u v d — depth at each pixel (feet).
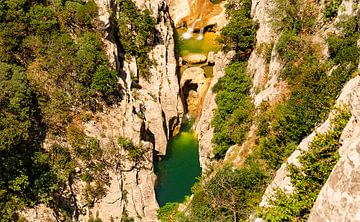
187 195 197.16
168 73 238.89
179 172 211.61
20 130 156.66
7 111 156.87
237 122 186.70
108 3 218.18
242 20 216.54
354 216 63.21
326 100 140.77
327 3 176.45
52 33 191.11
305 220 88.94
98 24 205.36
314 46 170.71
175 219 175.94
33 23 186.60
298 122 145.38
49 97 182.39
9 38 178.19
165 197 199.72
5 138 149.69
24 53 183.83
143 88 225.15
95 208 180.34
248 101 193.47
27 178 154.81
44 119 176.55
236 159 172.55
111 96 200.03
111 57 205.67
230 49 223.71
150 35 237.25
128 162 193.36
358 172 63.82
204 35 269.85
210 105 215.72
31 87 174.91
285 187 102.47
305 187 90.79
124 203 187.73
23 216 153.58
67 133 181.78
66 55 188.34
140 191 194.18
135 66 225.56
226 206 141.49
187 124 238.07
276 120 154.40
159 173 211.61
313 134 115.65
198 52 260.21
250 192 144.15
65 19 199.62
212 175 171.73
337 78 141.79
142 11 238.27
